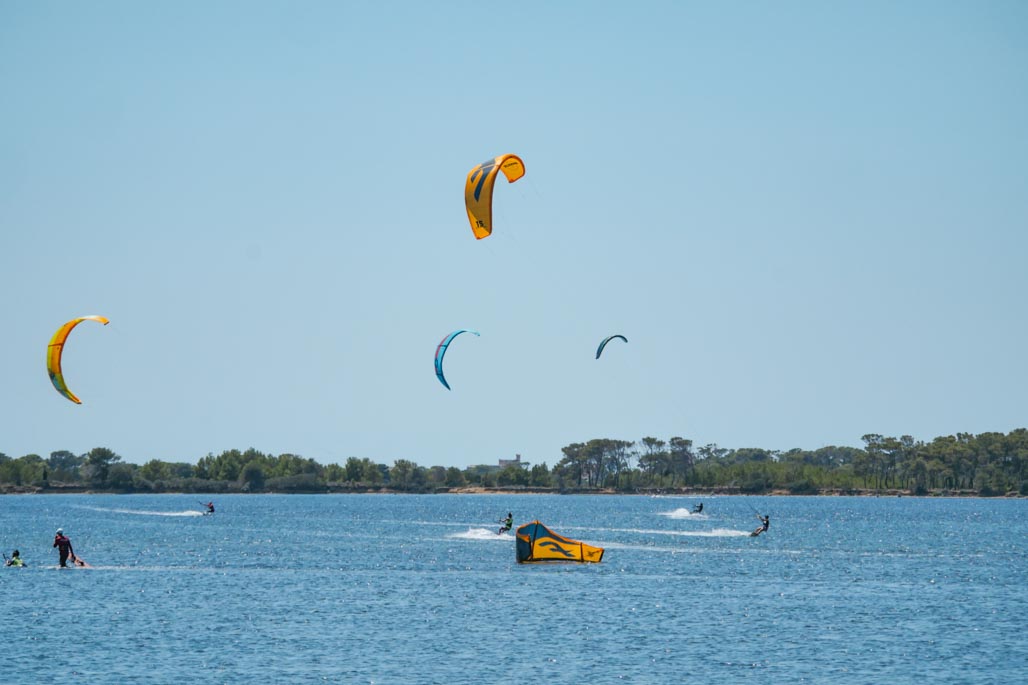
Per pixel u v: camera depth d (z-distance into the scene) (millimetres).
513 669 141750
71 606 192250
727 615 184125
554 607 193000
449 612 187000
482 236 182500
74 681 135000
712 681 135875
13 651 152000
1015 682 135750
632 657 148875
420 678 136750
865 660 147625
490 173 178250
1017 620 180250
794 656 149875
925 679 137250
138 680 135625
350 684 133875
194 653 151125
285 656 149250
